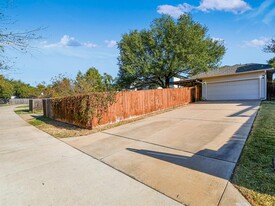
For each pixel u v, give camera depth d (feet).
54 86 54.80
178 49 57.88
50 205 8.17
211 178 9.78
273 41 41.55
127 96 30.42
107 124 27.04
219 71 57.06
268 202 7.55
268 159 11.44
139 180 10.12
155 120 27.96
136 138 18.83
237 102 42.16
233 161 11.60
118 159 13.46
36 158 14.47
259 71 45.09
